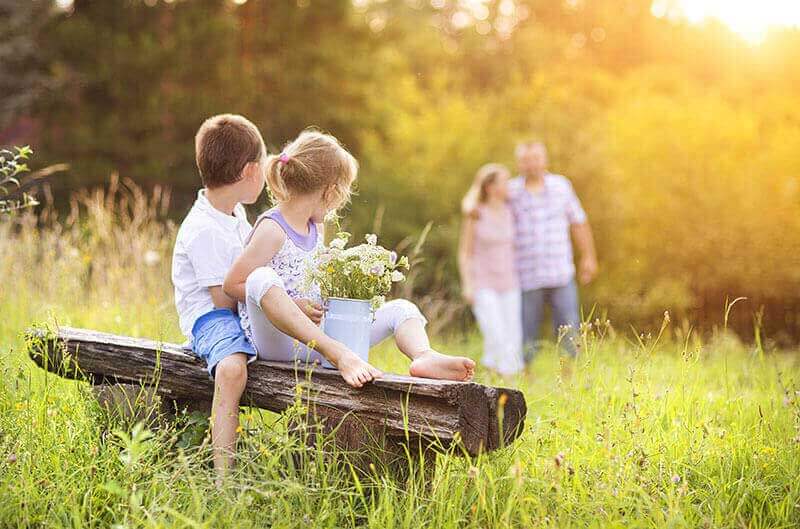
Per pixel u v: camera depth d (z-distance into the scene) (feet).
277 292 10.85
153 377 11.89
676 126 44.86
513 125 47.91
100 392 12.34
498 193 25.68
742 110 47.65
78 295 22.21
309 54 50.80
